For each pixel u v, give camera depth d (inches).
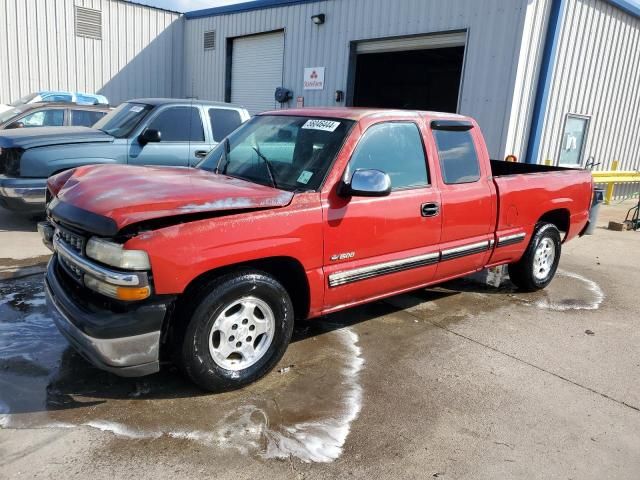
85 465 107.0
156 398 132.8
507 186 202.8
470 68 435.5
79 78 686.5
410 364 160.7
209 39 729.0
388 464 113.5
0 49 616.1
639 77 567.5
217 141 327.3
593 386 153.3
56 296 132.6
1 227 294.2
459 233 186.5
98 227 117.0
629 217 478.9
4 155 281.9
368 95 892.6
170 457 111.0
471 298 227.1
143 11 730.2
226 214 128.1
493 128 425.7
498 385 150.7
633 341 188.9
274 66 634.2
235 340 135.8
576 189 239.9
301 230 139.9
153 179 143.2
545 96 431.2
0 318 173.3
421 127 176.4
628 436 129.1
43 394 131.5
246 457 112.4
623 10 498.9
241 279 132.0
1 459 107.3
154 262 117.3
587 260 309.7
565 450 122.0
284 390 140.8
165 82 776.9
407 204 165.9
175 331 128.3
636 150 614.2
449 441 122.8
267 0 620.1
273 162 161.5
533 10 401.7
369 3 507.8
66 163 282.4
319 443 119.0
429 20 460.1
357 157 155.4
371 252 159.0
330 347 169.5
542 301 228.1
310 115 172.4
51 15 649.0
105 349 118.3
